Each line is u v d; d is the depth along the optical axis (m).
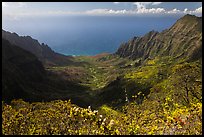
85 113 13.21
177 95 24.89
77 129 12.81
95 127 12.77
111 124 12.75
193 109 14.47
